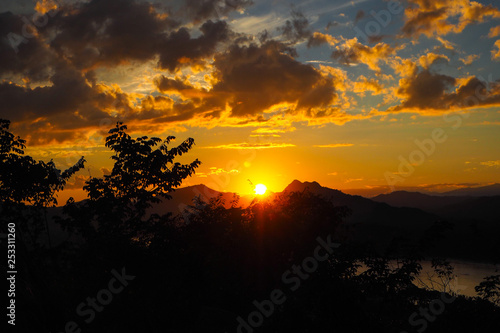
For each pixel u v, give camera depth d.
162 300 12.14
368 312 9.71
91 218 13.77
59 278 11.91
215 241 13.20
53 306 9.20
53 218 13.44
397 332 9.44
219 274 12.88
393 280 9.52
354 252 9.96
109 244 12.16
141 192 14.30
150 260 12.23
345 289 9.48
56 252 12.44
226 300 12.82
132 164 14.45
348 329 9.41
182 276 12.55
